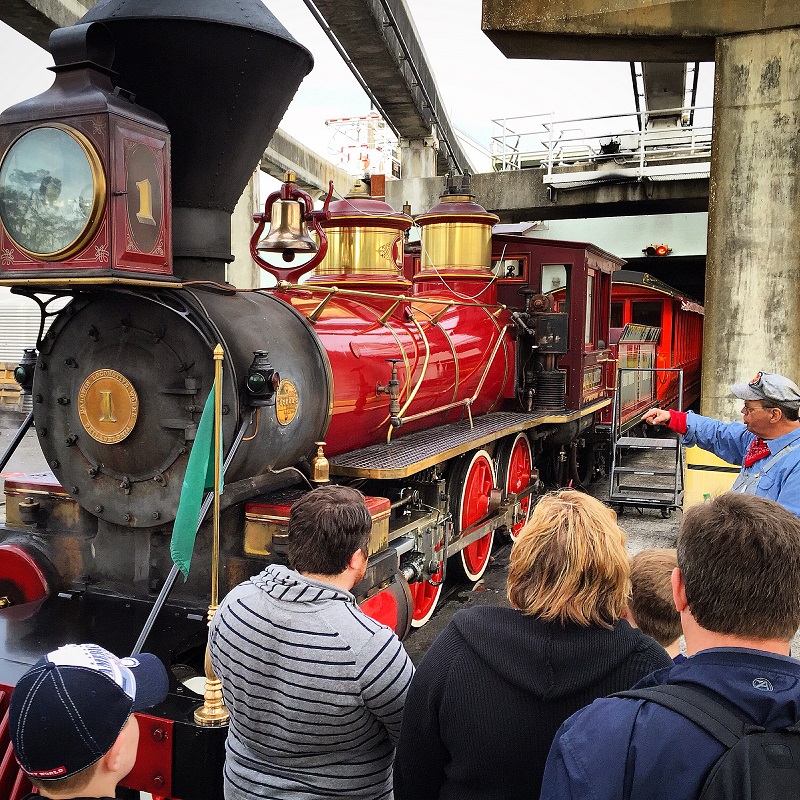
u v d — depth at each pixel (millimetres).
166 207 2922
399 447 4676
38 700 1351
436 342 5551
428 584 5066
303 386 3471
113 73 2830
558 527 1589
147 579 3248
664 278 21062
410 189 15656
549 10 7000
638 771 1147
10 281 2793
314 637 1862
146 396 3098
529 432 7367
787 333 6777
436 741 1652
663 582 1933
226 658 1939
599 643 1539
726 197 6926
